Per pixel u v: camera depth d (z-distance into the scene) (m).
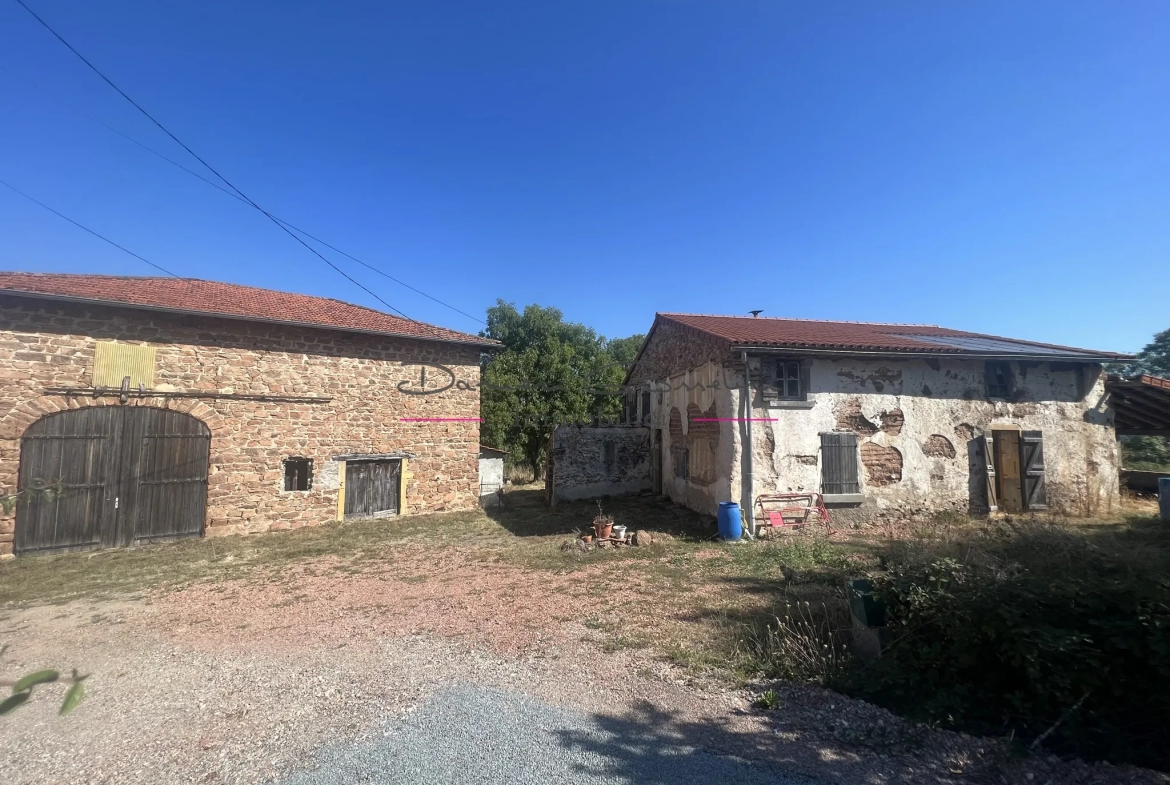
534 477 22.91
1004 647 3.39
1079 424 12.13
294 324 12.09
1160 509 10.70
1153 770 2.92
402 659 5.02
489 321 25.03
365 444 13.16
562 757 3.36
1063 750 3.15
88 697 4.43
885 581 4.32
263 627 6.06
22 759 3.55
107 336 10.54
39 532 9.79
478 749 3.48
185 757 3.51
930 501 11.26
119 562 9.37
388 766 3.32
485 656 5.03
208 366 11.46
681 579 7.46
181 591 7.62
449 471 14.33
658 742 3.49
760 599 6.39
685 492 13.53
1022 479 11.64
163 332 11.06
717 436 11.30
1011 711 3.41
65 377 10.14
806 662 4.36
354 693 4.36
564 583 7.51
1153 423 13.45
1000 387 11.93
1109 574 3.86
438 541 10.83
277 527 11.98
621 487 17.02
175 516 10.99
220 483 11.45
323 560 9.41
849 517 10.86
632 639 5.30
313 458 12.52
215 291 13.30
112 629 6.12
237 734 3.78
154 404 10.89
